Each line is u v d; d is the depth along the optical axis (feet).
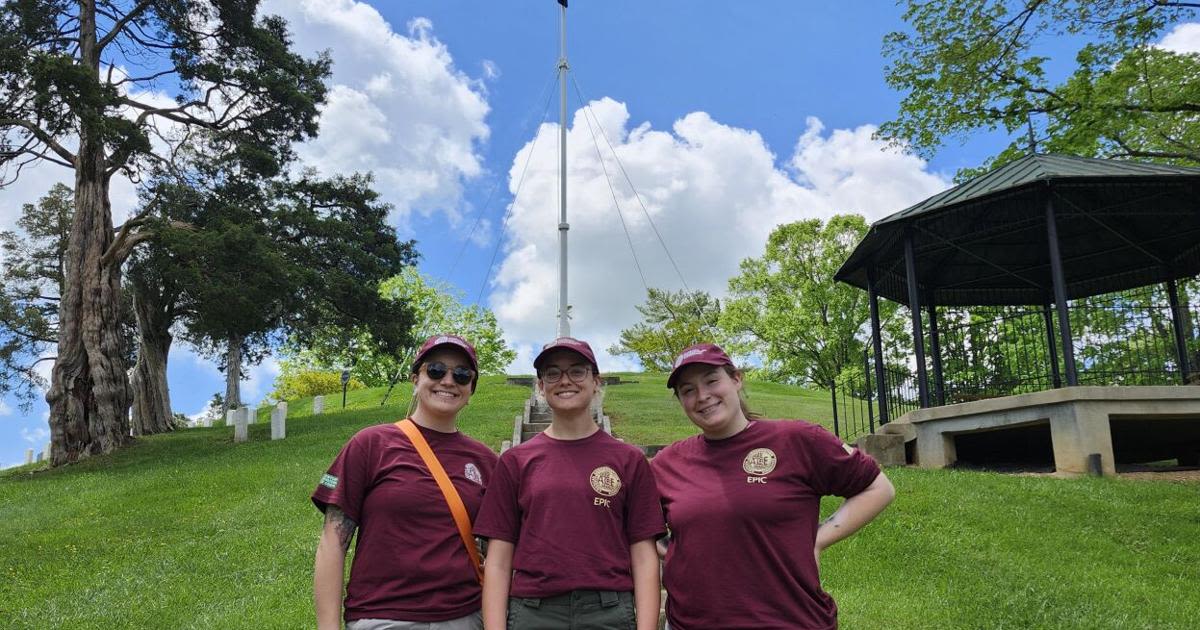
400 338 81.76
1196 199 36.91
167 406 91.30
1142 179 32.19
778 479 9.75
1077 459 30.55
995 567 21.54
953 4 43.14
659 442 40.60
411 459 10.57
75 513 36.50
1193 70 44.50
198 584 23.79
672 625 9.85
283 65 76.64
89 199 69.21
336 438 56.03
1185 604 18.37
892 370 42.14
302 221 74.18
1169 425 34.68
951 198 37.35
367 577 10.04
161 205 66.49
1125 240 41.60
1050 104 45.91
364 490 10.51
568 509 9.89
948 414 35.24
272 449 53.11
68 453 64.34
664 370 152.25
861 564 22.71
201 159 73.46
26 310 105.91
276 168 74.43
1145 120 46.98
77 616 21.16
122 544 29.58
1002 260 46.47
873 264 43.73
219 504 35.88
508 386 80.23
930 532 24.54
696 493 9.90
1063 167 35.17
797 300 117.60
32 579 25.43
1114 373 41.96
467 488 10.63
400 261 85.66
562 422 10.60
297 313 79.77
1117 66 43.16
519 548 9.99
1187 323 43.09
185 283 61.82
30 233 111.86
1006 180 36.35
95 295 67.72
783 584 9.36
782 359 119.34
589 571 9.62
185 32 71.20
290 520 31.55
